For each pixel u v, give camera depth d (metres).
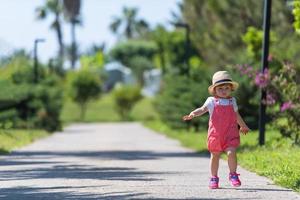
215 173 20.84
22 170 27.64
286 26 59.03
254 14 65.38
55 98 83.25
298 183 21.14
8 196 19.20
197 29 74.75
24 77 94.31
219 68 66.06
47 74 100.75
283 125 37.56
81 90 143.50
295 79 41.47
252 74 39.16
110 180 23.22
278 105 43.16
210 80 67.56
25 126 76.12
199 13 74.00
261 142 38.25
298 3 40.03
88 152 40.97
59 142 54.88
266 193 19.64
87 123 129.50
